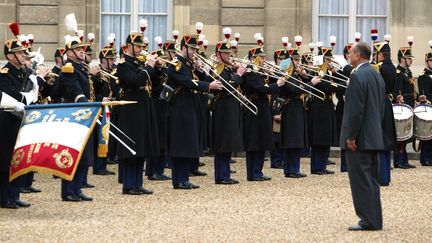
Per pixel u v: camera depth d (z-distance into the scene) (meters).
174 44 28.09
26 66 22.08
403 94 32.62
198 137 25.69
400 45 37.94
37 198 23.61
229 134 26.55
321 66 29.91
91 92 27.66
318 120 29.55
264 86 27.45
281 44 37.50
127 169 24.38
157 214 20.97
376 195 19.27
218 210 21.59
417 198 23.77
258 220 20.31
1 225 19.45
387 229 19.41
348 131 19.11
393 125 26.75
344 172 30.19
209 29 37.31
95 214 20.95
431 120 31.39
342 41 38.41
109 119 22.86
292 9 37.50
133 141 24.17
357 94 19.08
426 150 32.88
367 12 38.41
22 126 21.06
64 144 20.67
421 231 19.22
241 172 30.34
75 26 24.11
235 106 26.67
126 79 24.17
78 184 23.11
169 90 25.27
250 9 37.41
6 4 37.12
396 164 31.94
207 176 29.14
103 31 38.00
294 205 22.47
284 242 17.95
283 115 28.64
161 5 38.03
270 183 27.03
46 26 37.28
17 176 20.83
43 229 19.02
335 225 19.81
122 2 38.03
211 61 30.17
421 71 37.69
